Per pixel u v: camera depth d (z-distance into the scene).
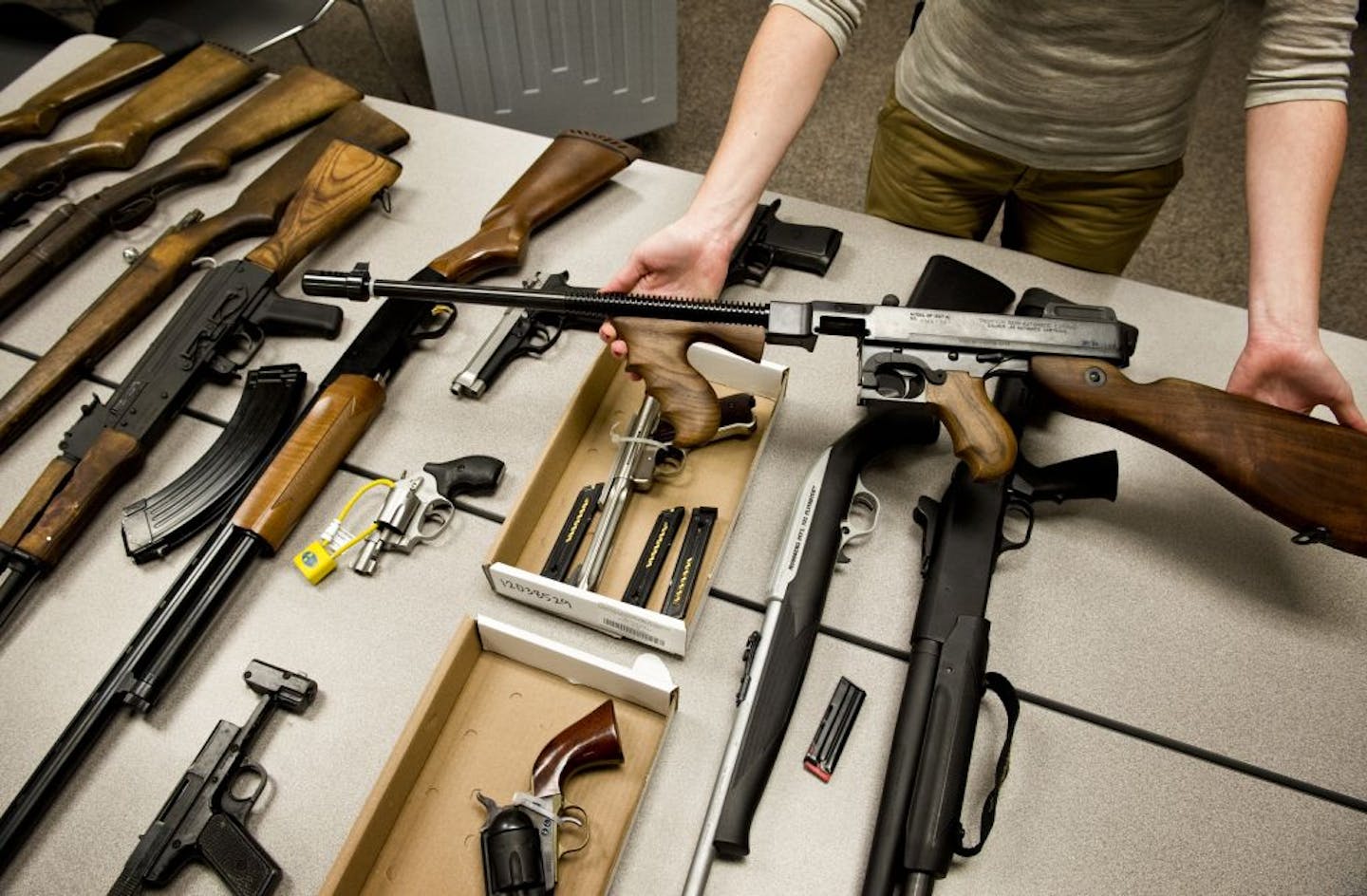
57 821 1.24
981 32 1.59
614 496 1.46
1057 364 1.32
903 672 1.35
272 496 1.44
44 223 1.80
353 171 1.85
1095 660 1.37
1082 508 1.51
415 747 1.23
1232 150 3.41
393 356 1.65
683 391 1.41
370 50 3.71
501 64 2.88
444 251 1.86
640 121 3.20
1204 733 1.31
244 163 2.00
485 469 1.51
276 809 1.25
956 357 1.34
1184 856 1.22
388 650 1.38
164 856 1.19
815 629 1.32
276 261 1.73
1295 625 1.40
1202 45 1.53
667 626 1.29
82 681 1.35
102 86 2.07
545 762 1.22
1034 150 1.70
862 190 3.33
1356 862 1.21
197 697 1.33
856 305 1.37
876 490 1.51
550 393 1.65
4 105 2.11
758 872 1.20
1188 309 1.76
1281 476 1.25
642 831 1.23
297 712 1.32
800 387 1.65
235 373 1.66
